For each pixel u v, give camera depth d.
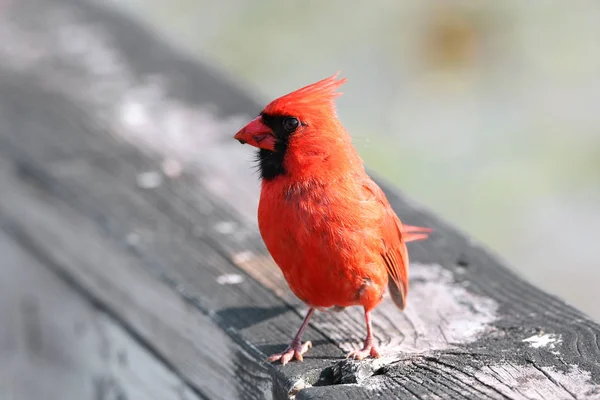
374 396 4.51
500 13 12.77
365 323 5.52
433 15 12.92
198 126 8.20
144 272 6.15
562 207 12.04
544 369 4.68
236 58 13.13
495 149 12.36
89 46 9.91
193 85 8.99
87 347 6.90
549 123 12.52
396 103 12.84
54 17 10.65
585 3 12.77
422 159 12.23
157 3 13.55
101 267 6.67
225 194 7.10
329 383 4.89
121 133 8.16
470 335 5.21
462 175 12.13
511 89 12.75
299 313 5.63
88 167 7.53
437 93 12.81
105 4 10.97
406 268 5.81
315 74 13.09
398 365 4.83
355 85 13.00
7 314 7.76
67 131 8.16
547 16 12.75
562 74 12.73
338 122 5.61
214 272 5.99
